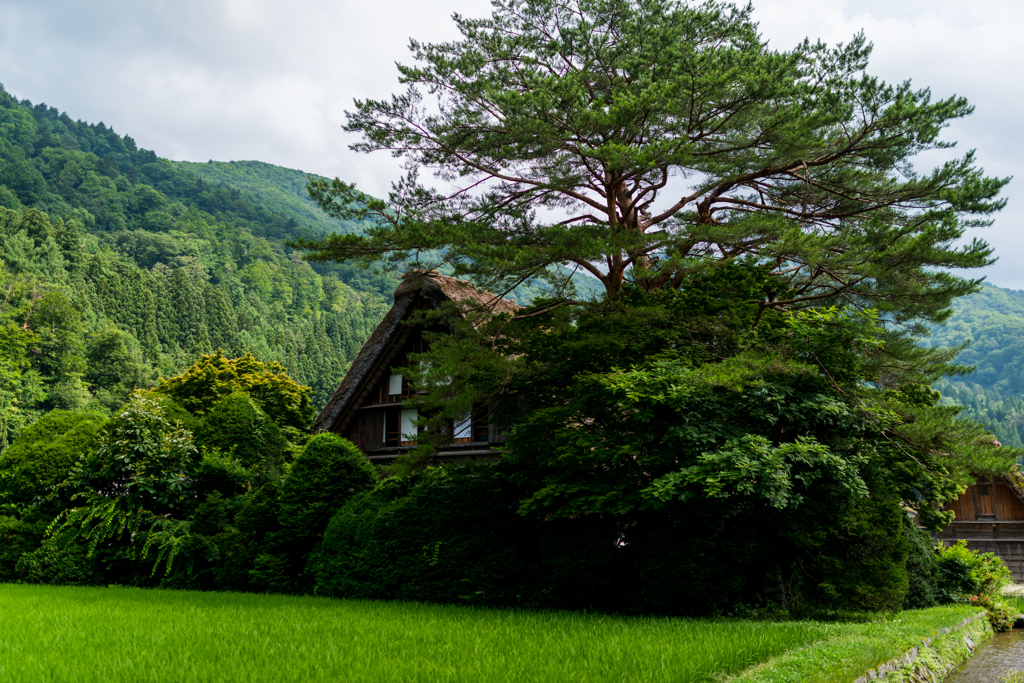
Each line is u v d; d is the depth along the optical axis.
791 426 12.91
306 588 16.44
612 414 13.16
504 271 14.90
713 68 14.25
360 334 168.12
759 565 13.72
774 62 14.28
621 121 14.06
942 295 15.52
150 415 18.48
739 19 17.75
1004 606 17.14
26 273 98.50
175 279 135.88
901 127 14.73
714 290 14.65
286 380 33.12
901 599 14.61
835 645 8.99
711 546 12.96
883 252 14.55
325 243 15.45
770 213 16.44
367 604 13.73
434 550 14.80
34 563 17.59
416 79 16.02
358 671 7.25
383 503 16.14
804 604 13.84
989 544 27.66
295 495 16.88
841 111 14.11
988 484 28.20
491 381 14.40
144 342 109.06
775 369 12.45
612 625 10.93
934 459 12.42
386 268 15.73
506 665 7.54
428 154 16.31
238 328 145.50
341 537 15.88
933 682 9.58
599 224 15.41
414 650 8.38
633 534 13.80
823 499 12.91
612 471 12.80
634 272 14.74
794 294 16.31
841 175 16.56
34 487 18.72
